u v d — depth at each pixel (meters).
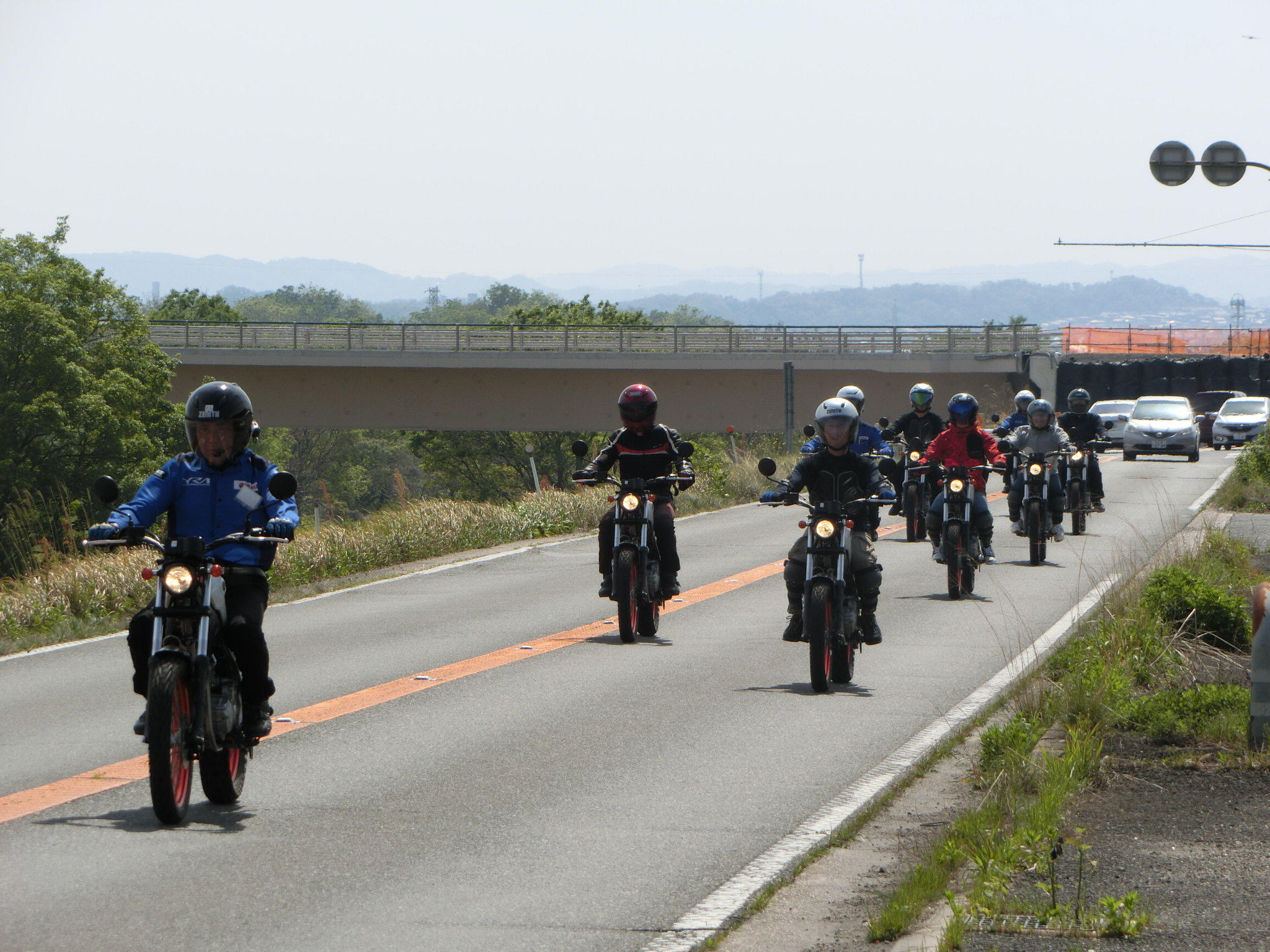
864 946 14.94
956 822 18.81
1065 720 25.00
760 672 31.48
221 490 19.88
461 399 166.25
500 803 20.52
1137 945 14.46
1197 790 20.73
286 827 19.17
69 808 20.16
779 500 30.48
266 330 165.75
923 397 61.06
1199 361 165.62
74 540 55.28
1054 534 52.41
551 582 49.91
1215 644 32.41
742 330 165.88
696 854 18.09
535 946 14.80
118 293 149.75
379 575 54.06
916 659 32.81
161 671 18.48
